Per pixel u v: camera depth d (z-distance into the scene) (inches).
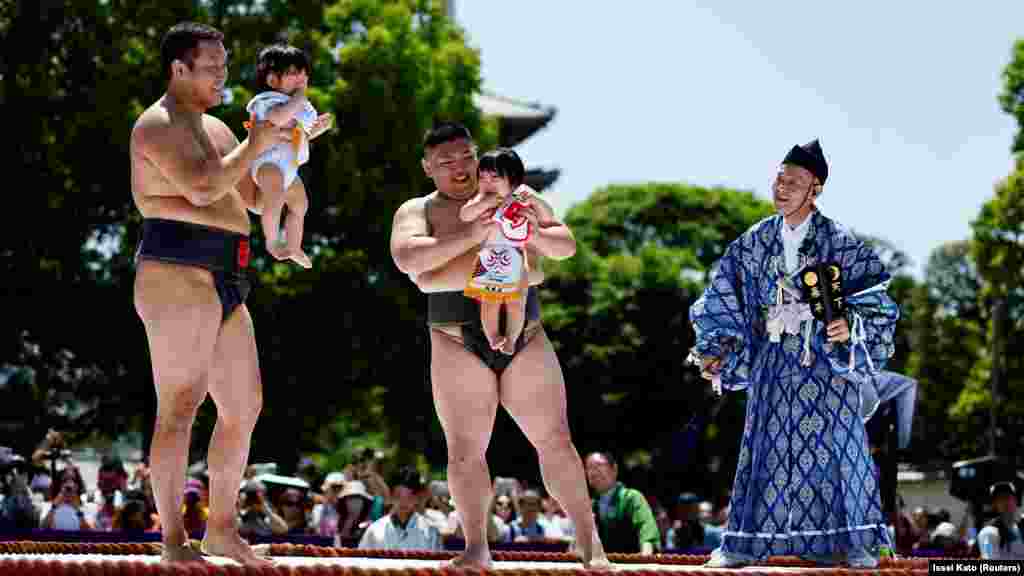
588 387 2250.2
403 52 1471.5
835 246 324.8
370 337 1434.5
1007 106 1462.8
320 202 1437.0
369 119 1449.3
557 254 283.6
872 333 320.8
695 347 334.6
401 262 283.9
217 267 266.4
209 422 1322.6
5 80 1293.1
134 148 263.0
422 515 578.9
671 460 371.6
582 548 287.3
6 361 1349.7
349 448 1893.5
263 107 266.7
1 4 1296.8
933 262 3026.6
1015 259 1566.2
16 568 189.8
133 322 1347.2
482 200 276.5
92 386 1408.7
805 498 316.8
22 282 1306.6
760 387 327.3
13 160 1282.0
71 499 652.7
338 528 709.3
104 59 1317.7
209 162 258.4
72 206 1306.6
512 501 882.1
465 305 283.6
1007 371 2086.6
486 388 283.6
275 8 1433.3
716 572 258.4
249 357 276.1
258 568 207.3
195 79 263.1
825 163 326.3
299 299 1376.7
